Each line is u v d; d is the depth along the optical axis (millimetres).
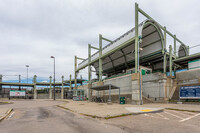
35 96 54875
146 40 27359
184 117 8391
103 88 24172
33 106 18172
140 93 18938
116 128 5969
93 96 33562
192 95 16531
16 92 50531
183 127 5984
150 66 36594
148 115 9211
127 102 20953
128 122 7113
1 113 10625
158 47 25875
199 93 15914
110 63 41031
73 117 9133
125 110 11391
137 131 5445
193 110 10664
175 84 22328
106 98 28125
